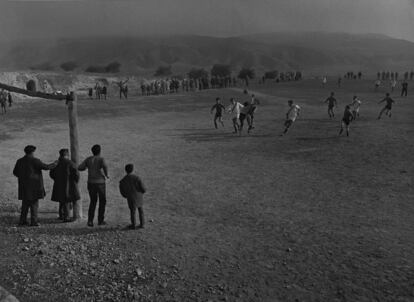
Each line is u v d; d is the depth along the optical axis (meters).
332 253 9.00
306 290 7.55
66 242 9.68
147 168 17.45
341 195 13.45
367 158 18.42
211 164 18.16
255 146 21.84
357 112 30.31
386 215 11.40
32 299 7.34
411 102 39.88
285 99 45.09
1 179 14.60
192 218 11.50
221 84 68.94
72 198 10.98
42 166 10.66
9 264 8.55
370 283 7.68
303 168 17.22
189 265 8.59
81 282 7.94
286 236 10.07
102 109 36.81
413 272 8.02
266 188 14.51
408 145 20.61
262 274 8.19
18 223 10.83
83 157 19.00
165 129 27.30
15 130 24.98
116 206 12.58
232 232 10.40
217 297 7.41
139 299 7.37
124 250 9.29
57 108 36.75
